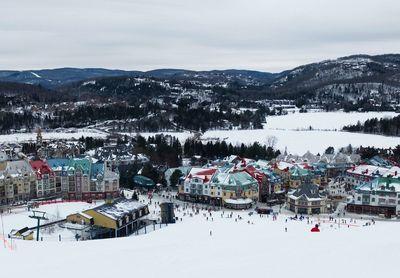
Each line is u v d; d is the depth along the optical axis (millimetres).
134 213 170375
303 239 109500
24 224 167875
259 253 94000
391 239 106625
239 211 198500
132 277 81438
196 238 134750
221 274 79312
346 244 97625
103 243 126688
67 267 90062
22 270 90000
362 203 196750
